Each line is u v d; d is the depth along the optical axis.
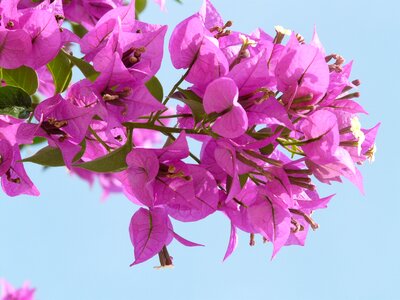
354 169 0.66
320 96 0.67
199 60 0.67
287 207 0.68
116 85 0.65
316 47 0.67
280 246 0.69
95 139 0.71
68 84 0.70
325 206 0.70
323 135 0.66
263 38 0.70
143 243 0.69
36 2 0.71
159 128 0.67
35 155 0.65
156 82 0.67
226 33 0.69
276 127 0.67
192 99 0.67
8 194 0.70
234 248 0.71
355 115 0.68
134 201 0.70
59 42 0.67
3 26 0.65
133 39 0.65
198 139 0.71
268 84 0.67
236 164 0.65
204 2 0.70
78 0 0.82
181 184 0.67
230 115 0.64
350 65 0.70
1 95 0.65
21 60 0.67
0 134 0.66
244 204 0.69
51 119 0.65
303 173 0.68
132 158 0.65
